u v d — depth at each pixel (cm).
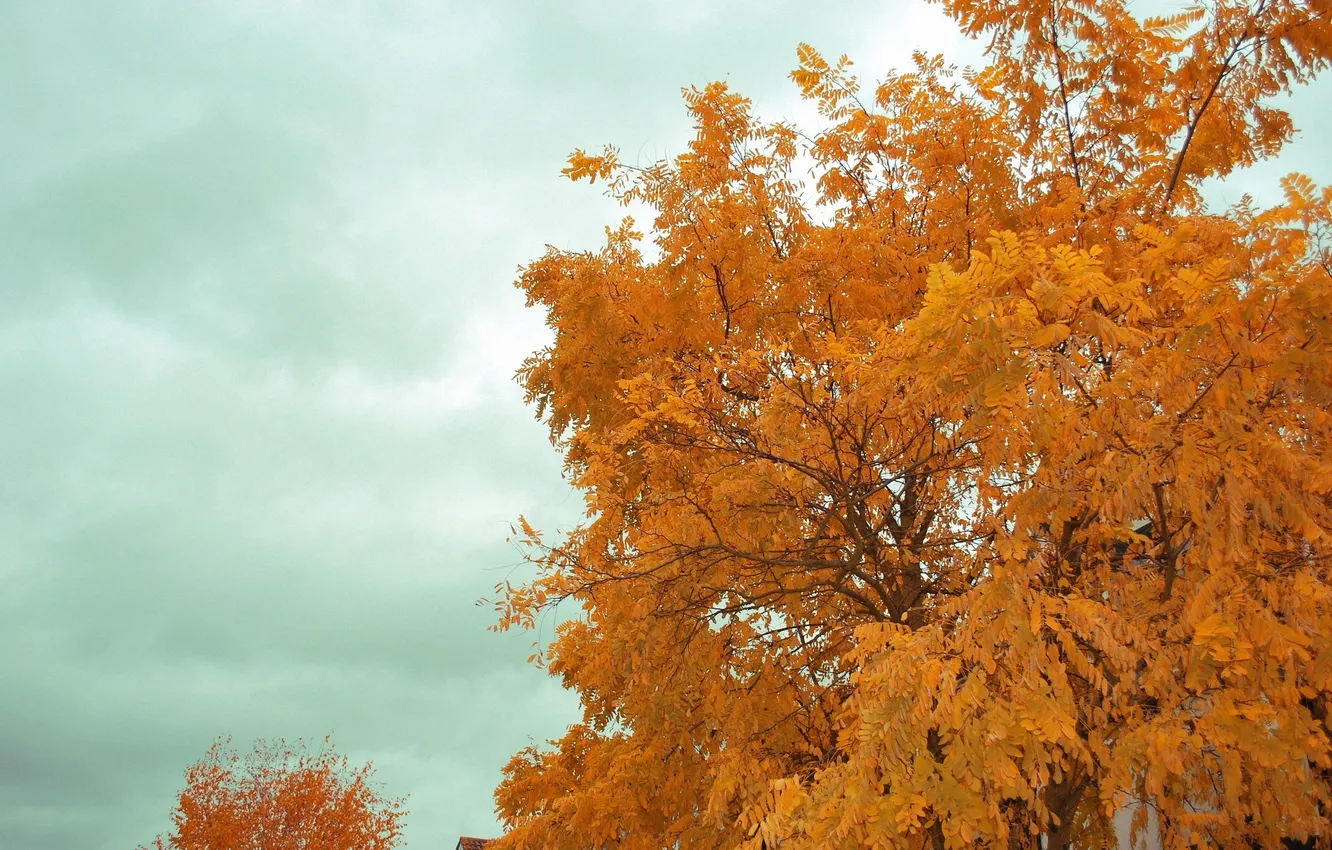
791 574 768
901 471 720
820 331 820
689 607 699
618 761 748
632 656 694
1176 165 786
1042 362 455
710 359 803
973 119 846
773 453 680
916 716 411
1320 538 442
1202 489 453
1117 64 802
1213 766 543
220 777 3173
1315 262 447
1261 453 449
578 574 727
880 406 678
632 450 799
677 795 739
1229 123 785
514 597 721
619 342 881
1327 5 711
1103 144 827
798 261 837
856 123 941
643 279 914
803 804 472
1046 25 814
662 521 711
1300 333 429
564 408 931
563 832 764
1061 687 412
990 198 790
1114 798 426
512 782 930
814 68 930
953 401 537
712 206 838
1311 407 462
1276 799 478
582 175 830
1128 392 477
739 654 761
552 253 988
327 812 3166
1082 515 603
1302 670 453
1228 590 449
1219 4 764
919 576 812
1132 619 508
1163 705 452
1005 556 461
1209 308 432
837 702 782
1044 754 402
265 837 3070
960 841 397
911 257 855
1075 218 746
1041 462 504
